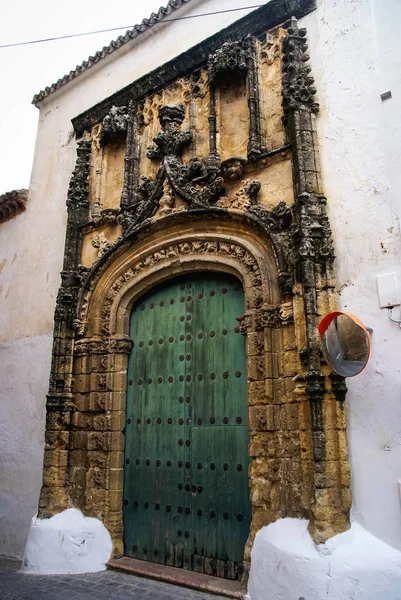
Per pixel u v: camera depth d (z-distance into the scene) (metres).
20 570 7.84
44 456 8.51
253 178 7.70
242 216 7.43
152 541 7.64
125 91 10.04
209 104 8.59
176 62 9.27
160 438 8.00
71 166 11.07
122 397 8.49
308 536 5.64
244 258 7.46
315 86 7.42
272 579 5.66
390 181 6.34
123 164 9.92
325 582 5.18
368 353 5.45
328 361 5.75
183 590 6.57
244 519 6.82
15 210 12.07
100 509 7.99
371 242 6.31
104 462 8.16
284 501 6.22
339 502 5.65
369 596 5.09
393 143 6.44
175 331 8.34
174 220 8.24
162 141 8.77
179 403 7.94
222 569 6.83
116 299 8.80
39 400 9.88
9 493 9.84
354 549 5.38
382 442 5.69
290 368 6.51
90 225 9.56
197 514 7.29
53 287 10.38
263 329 6.90
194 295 8.29
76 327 8.91
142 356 8.64
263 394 6.73
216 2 9.40
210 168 8.01
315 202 6.68
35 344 10.38
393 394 5.72
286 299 6.74
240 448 7.11
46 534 7.83
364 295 6.20
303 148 6.94
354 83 7.02
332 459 5.77
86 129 10.80
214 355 7.75
